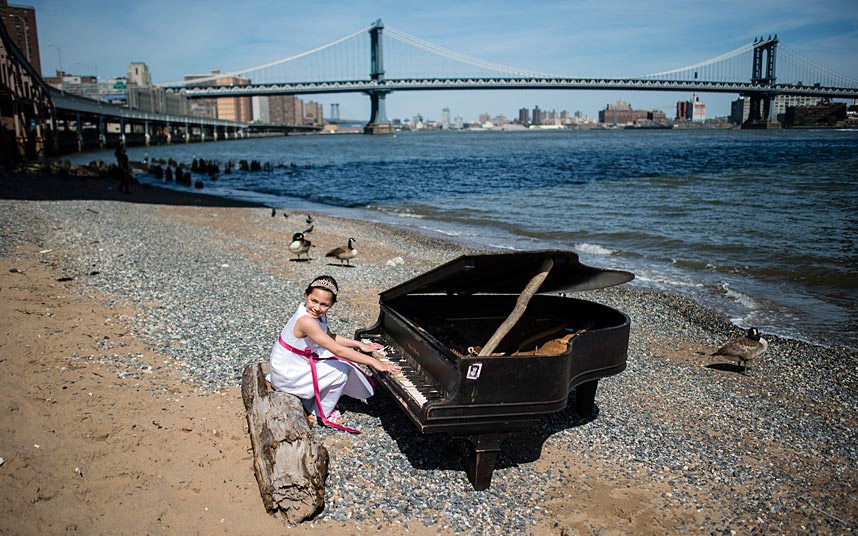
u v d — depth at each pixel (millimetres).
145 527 3275
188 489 3686
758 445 5293
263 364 5059
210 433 4371
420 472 4238
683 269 13086
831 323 9508
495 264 4289
